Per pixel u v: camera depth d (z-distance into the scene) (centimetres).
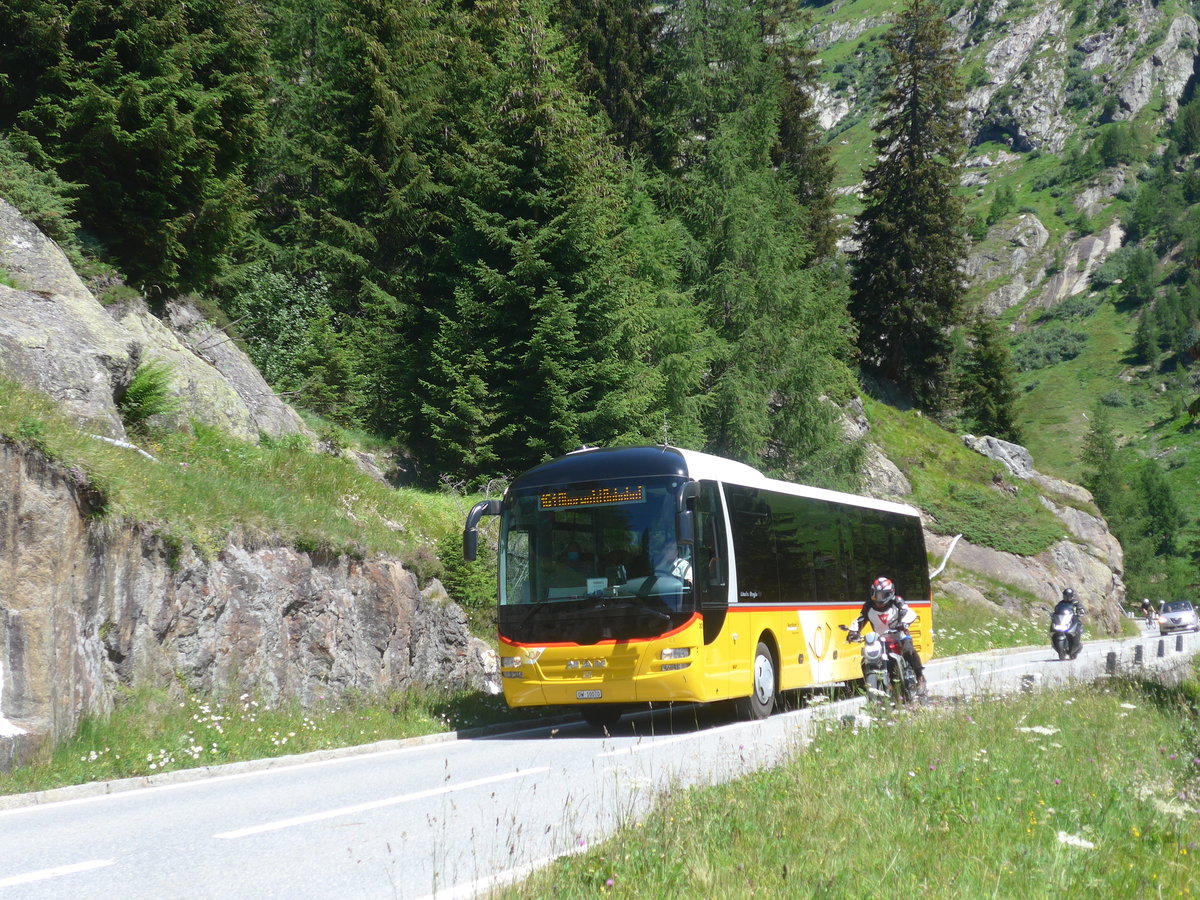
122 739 1155
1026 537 5106
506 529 1463
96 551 1220
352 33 3481
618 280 3158
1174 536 15662
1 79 2128
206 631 1383
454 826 795
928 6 7088
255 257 3152
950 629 3722
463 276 3244
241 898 602
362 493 2141
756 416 3831
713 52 4778
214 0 2450
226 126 2494
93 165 2206
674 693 1358
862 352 6956
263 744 1289
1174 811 737
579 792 924
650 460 1452
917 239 6956
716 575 1442
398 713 1582
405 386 3123
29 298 1667
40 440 1157
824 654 1808
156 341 2025
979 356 8319
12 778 1013
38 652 1090
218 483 1564
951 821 705
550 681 1392
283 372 2803
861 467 4253
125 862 701
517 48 3247
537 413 3050
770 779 850
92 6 2177
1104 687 1605
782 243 4266
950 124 7144
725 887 561
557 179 3125
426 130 3616
